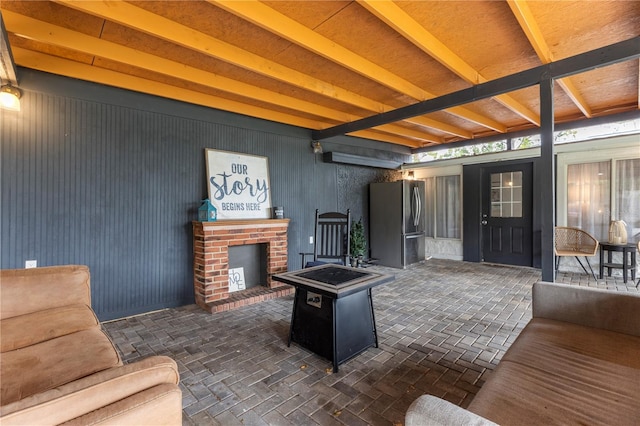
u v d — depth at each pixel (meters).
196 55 2.82
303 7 2.17
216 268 3.65
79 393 0.83
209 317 3.29
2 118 2.69
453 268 5.62
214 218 3.67
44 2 2.07
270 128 4.57
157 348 2.58
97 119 3.16
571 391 1.21
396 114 3.84
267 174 4.53
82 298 2.09
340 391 1.97
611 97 4.08
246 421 1.71
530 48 2.75
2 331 1.66
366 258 6.16
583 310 1.89
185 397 1.92
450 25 2.39
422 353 2.45
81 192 3.07
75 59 2.89
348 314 2.36
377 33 2.50
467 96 3.18
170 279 3.63
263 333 2.88
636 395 1.18
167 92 3.47
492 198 6.01
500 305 3.56
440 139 6.49
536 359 1.47
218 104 3.87
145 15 2.19
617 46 2.33
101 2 2.01
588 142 4.89
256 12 2.11
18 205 2.77
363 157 5.80
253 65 2.81
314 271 2.78
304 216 5.05
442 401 0.89
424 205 6.35
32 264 2.83
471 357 2.38
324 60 2.95
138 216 3.42
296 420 1.71
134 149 3.39
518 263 5.71
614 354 1.51
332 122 5.00
